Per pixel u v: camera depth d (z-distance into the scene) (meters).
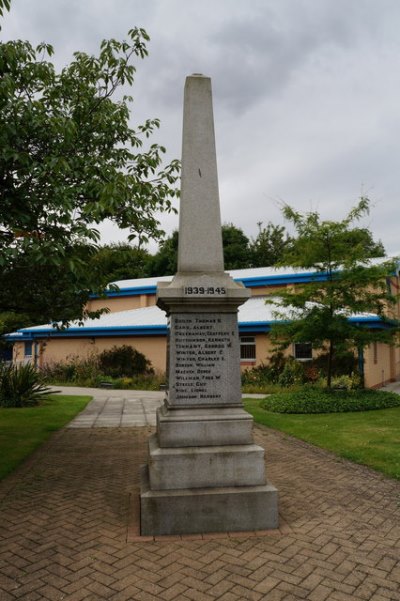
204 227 5.48
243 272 28.80
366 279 12.21
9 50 6.32
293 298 12.73
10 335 28.39
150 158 7.53
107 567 3.92
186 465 4.76
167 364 5.54
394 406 12.98
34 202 6.68
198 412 5.05
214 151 5.65
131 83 7.80
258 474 4.84
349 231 12.57
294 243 13.41
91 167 7.17
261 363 19.88
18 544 4.38
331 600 3.40
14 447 8.46
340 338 12.97
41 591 3.56
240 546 4.27
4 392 14.45
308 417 11.54
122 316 27.09
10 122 6.73
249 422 5.02
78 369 22.84
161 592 3.53
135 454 8.14
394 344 12.84
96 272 7.71
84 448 8.63
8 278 7.33
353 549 4.21
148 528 4.51
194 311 5.17
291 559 4.02
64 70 7.89
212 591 3.53
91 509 5.30
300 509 5.21
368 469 6.91
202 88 5.73
